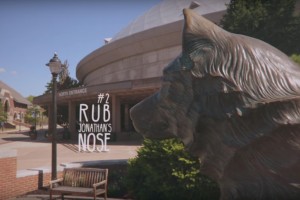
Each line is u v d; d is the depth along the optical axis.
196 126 2.52
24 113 90.44
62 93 32.06
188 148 2.81
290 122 2.18
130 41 32.62
